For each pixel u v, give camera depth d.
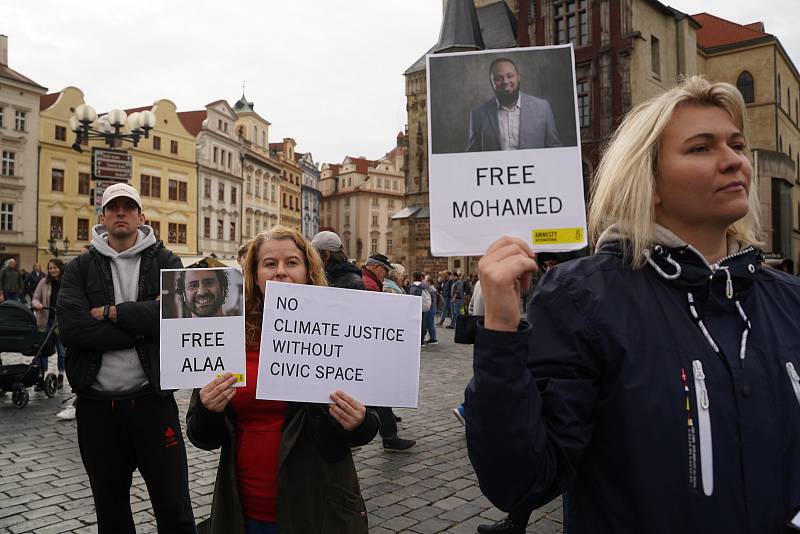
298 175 79.50
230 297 2.29
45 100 46.16
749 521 1.22
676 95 1.40
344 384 2.14
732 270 1.36
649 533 1.25
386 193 97.06
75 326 2.87
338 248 5.12
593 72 28.16
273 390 2.11
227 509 2.22
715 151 1.37
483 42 32.50
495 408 1.24
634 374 1.30
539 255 4.43
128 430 2.94
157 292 3.12
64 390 8.61
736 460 1.25
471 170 1.43
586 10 28.66
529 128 1.43
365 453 5.71
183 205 52.41
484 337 1.26
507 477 1.26
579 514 1.38
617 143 1.50
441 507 4.33
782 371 1.32
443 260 33.31
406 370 2.17
